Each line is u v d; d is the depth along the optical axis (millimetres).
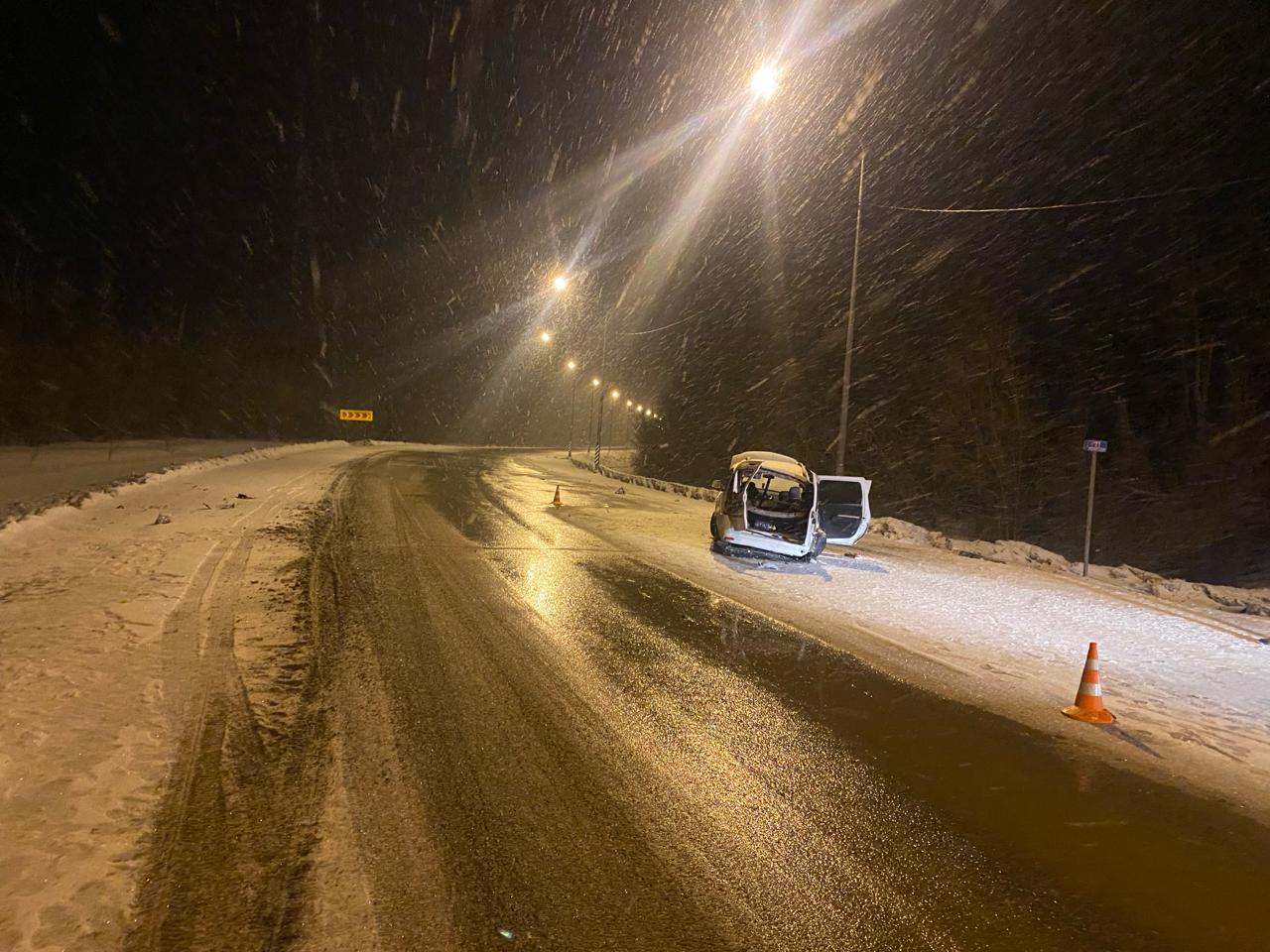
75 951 3062
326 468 29453
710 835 4371
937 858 4309
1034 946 3582
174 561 10312
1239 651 10234
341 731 5379
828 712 6535
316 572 10398
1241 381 25422
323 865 3785
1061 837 4656
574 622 8891
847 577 13586
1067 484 29531
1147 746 6355
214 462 25391
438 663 6980
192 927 3258
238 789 4461
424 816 4316
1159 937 3715
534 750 5320
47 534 11453
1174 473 27234
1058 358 31078
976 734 6297
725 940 3445
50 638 6836
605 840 4227
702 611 9969
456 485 26281
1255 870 4426
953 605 11844
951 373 32594
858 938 3539
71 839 3811
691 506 25141
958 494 33906
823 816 4691
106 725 5141
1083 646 9852
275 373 58344
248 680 6184
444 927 3375
